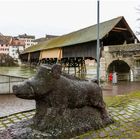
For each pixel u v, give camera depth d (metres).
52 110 4.98
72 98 5.20
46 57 38.78
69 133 4.95
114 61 25.08
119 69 25.61
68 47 30.50
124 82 23.52
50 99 5.00
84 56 26.31
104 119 5.88
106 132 5.35
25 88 4.95
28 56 60.31
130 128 5.66
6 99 11.96
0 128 6.03
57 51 33.75
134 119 6.46
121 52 24.30
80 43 25.81
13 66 70.06
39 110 5.20
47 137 4.74
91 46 24.77
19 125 5.34
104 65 23.91
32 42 113.44
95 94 5.65
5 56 73.94
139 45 24.25
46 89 4.93
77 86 5.36
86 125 5.32
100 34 23.11
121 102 8.95
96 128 5.49
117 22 23.50
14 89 5.01
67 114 5.11
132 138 4.98
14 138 4.81
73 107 5.25
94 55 24.14
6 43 101.94
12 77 13.76
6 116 7.25
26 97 4.97
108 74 24.30
